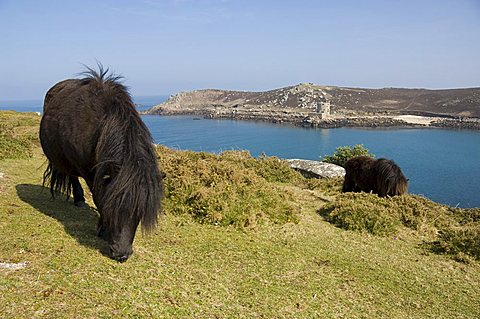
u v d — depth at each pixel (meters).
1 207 7.27
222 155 16.39
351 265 7.57
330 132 82.50
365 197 11.60
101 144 5.57
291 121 104.00
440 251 9.05
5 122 18.64
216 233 8.23
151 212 5.31
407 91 164.38
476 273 8.00
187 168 10.59
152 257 6.26
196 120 113.12
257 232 8.70
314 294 6.10
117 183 5.17
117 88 6.20
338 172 18.06
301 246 8.23
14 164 11.62
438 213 11.54
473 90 142.38
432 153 54.16
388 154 53.09
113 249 5.54
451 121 100.06
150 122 103.44
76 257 5.59
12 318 4.00
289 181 15.62
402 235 9.98
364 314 5.77
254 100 169.25
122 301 4.72
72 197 8.90
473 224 10.80
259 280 6.28
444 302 6.54
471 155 52.28
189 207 9.13
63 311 4.27
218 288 5.72
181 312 4.82
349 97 156.75
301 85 178.12
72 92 6.57
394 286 6.91
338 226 10.09
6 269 4.93
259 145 55.75
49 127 6.79
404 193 12.50
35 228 6.44
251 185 10.47
